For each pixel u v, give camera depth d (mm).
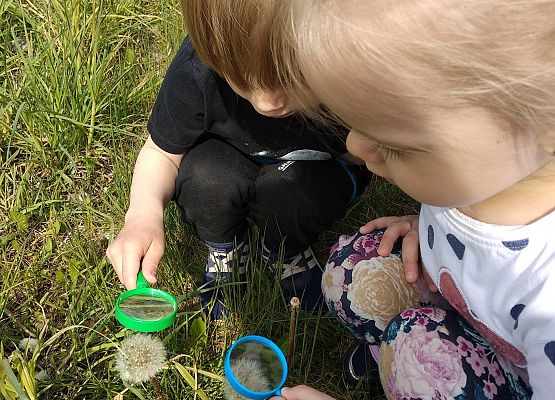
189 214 531
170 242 564
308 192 517
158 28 757
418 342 421
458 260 396
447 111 265
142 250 459
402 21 247
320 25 260
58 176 621
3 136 639
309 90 298
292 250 550
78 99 651
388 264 475
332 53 260
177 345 506
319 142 507
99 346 488
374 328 480
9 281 548
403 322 434
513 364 417
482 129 272
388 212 613
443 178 299
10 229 587
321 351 535
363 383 503
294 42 270
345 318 493
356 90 265
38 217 597
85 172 636
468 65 250
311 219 526
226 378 434
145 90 682
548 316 339
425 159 294
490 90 257
